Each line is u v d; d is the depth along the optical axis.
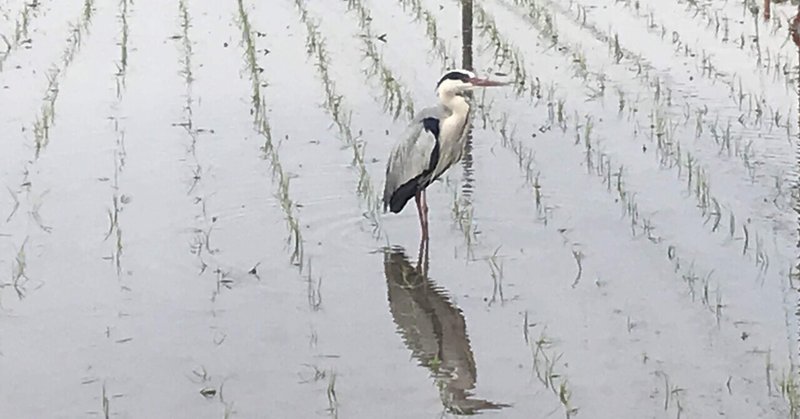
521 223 12.34
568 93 17.44
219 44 20.30
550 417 8.36
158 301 10.48
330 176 13.81
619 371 9.03
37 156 14.59
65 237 11.98
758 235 11.80
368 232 12.14
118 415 8.50
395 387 8.86
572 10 22.80
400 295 10.59
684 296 10.41
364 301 10.48
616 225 12.21
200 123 15.95
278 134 15.45
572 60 19.16
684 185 13.42
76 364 9.32
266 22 21.83
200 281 10.91
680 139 15.16
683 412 8.36
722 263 11.12
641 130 15.62
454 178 13.85
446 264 11.31
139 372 9.18
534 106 16.84
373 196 13.12
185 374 9.13
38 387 8.95
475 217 12.52
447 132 11.80
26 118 16.20
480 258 11.42
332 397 8.69
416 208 12.83
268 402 8.66
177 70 18.69
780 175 13.67
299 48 19.94
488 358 9.32
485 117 16.33
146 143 15.09
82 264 11.30
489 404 8.56
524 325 9.88
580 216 12.51
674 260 11.22
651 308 10.17
